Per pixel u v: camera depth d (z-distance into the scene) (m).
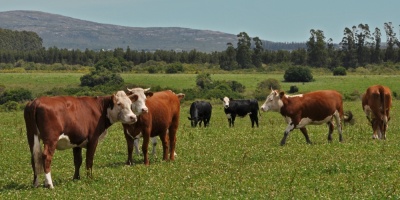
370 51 183.88
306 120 23.56
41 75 134.50
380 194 13.50
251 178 15.75
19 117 51.69
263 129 31.00
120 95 17.55
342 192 13.93
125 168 17.95
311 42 179.25
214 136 27.58
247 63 178.88
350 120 31.42
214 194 13.97
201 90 85.56
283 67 174.00
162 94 20.42
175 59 198.88
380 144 21.52
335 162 17.41
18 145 24.86
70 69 184.75
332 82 108.69
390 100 24.66
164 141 20.38
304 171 16.45
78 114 16.34
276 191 14.04
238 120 46.00
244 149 22.02
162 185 15.17
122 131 30.56
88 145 16.83
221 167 17.92
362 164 16.95
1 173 18.00
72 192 14.69
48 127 15.40
